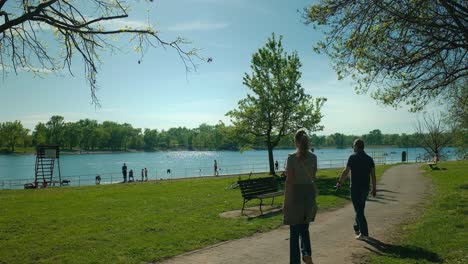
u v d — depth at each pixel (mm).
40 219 12180
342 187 20547
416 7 7488
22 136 150250
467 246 7477
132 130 192250
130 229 10156
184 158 141000
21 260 7453
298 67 33094
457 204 12992
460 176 23781
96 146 171750
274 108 32781
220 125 35062
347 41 8625
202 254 7629
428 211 12047
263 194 13242
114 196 19062
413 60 8500
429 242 7922
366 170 8414
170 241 8656
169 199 17031
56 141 148250
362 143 8539
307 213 6066
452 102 19750
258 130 33969
